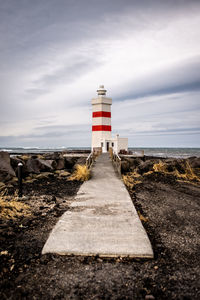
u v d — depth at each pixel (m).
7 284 3.95
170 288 3.93
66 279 4.14
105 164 19.00
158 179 14.65
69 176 15.32
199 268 4.56
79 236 5.70
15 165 14.33
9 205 8.10
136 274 4.32
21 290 3.82
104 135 31.28
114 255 4.93
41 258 4.80
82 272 4.36
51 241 5.42
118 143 32.69
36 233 6.09
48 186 12.33
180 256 5.04
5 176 12.73
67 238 5.59
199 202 9.51
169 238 5.98
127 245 5.27
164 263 4.73
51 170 16.64
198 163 17.84
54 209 8.11
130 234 5.85
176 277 4.24
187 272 4.41
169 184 13.38
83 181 13.68
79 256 4.92
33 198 9.66
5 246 5.30
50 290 3.84
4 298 3.64
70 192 10.98
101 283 4.04
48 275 4.25
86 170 14.56
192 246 5.53
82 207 8.10
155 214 7.89
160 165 16.81
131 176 15.85
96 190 10.91
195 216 7.73
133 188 12.17
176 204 9.15
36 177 14.25
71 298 3.66
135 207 8.68
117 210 7.77
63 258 4.83
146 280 4.13
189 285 4.02
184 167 17.02
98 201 8.91
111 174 15.51
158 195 10.64
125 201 8.92
